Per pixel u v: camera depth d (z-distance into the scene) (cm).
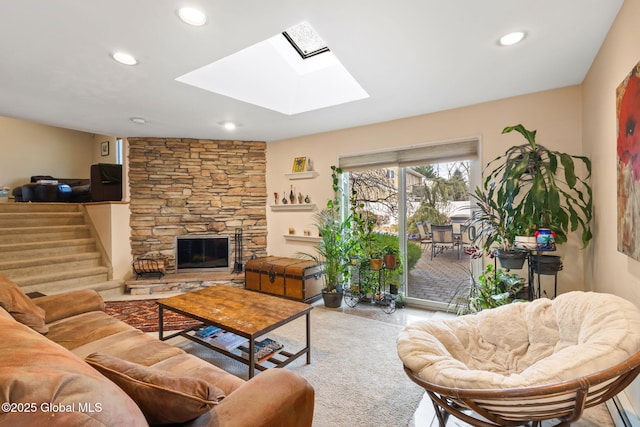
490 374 111
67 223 499
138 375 100
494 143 307
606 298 136
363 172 412
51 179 658
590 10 167
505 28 184
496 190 306
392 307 366
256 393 112
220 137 461
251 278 426
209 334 240
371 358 247
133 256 457
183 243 472
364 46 204
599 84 213
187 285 438
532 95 288
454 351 160
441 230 358
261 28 182
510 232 254
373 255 375
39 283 387
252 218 486
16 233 432
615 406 172
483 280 276
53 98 291
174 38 192
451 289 352
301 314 229
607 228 204
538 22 178
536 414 108
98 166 499
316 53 309
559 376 102
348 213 424
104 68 231
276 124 387
